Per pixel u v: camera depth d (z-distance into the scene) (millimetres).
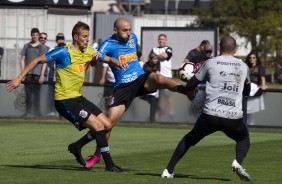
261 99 40719
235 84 20625
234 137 21156
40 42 43812
